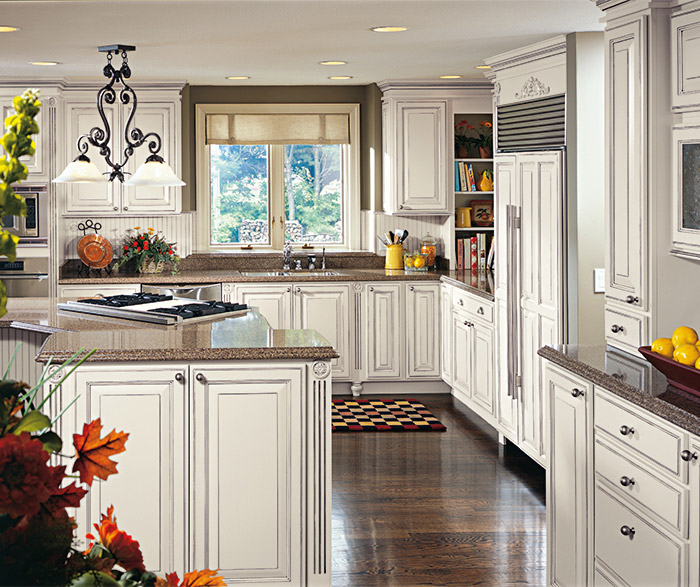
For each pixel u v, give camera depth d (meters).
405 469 5.26
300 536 3.58
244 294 6.95
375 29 4.65
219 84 7.46
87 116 7.02
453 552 3.98
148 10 4.11
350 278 7.04
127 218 7.43
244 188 7.86
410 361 7.18
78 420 3.45
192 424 3.51
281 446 3.55
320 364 3.55
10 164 1.03
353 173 7.82
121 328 4.09
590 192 4.62
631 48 3.44
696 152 3.14
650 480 2.70
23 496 0.98
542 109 5.05
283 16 4.29
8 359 4.64
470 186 7.42
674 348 2.96
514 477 5.10
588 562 3.19
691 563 2.46
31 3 3.96
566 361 3.38
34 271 6.65
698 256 3.13
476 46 5.23
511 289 5.28
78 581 1.06
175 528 3.53
